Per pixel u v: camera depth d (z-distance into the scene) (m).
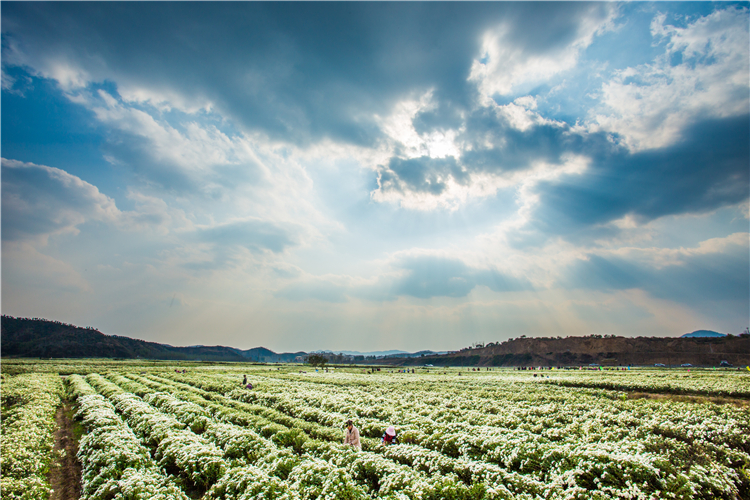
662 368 92.81
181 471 11.66
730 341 128.00
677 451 10.95
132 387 32.28
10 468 11.78
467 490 8.62
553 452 10.91
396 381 50.09
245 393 29.69
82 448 13.65
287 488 9.04
